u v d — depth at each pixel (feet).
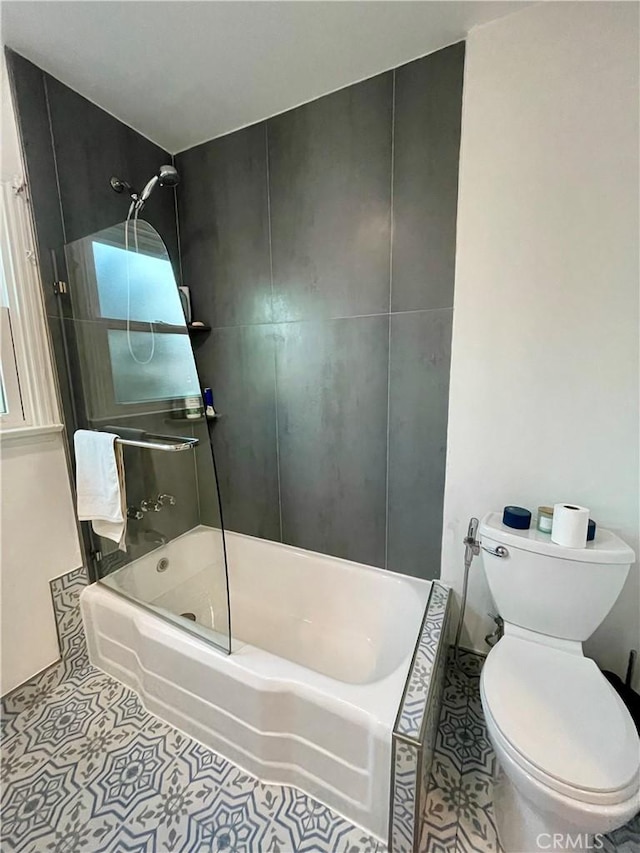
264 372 6.19
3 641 4.74
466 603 5.28
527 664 3.73
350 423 5.64
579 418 4.33
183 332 4.70
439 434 5.06
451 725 4.43
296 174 5.37
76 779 3.93
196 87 4.88
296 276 5.63
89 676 5.36
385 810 3.34
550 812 2.77
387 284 5.03
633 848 3.30
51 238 4.87
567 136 3.94
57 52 4.29
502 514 4.66
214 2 3.70
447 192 4.52
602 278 4.02
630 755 2.82
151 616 4.86
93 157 5.21
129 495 5.31
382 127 4.74
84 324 5.26
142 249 4.82
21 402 4.84
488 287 4.50
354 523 5.90
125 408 5.26
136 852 3.32
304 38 4.17
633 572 4.29
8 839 3.42
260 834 3.45
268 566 6.56
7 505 4.70
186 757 4.17
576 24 3.76
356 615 5.78
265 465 6.53
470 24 4.07
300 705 3.67
